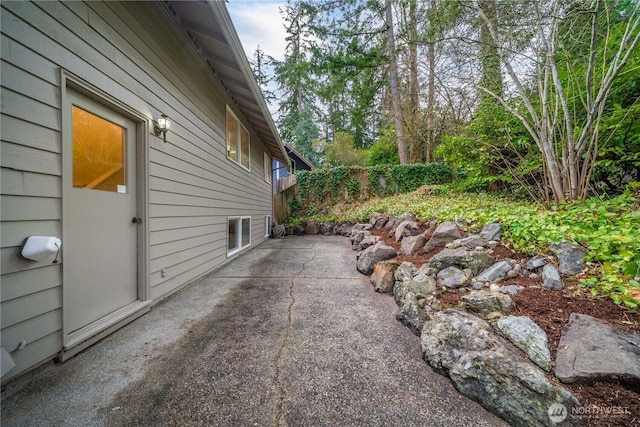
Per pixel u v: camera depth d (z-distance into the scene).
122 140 2.32
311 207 10.73
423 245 3.69
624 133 3.55
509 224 2.93
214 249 4.10
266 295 2.96
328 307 2.60
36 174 1.53
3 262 1.37
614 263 1.89
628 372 1.22
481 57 4.60
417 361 1.72
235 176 5.20
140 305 2.40
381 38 9.80
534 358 1.41
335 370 1.63
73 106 1.84
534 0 3.39
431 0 5.45
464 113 7.63
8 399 1.37
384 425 1.24
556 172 3.63
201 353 1.82
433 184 10.23
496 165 5.73
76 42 1.80
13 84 1.42
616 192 4.12
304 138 20.58
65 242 1.72
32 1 1.52
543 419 1.17
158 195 2.71
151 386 1.49
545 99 3.60
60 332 1.67
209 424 1.24
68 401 1.37
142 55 2.50
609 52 3.35
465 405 1.36
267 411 1.32
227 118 4.80
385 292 2.96
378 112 12.80
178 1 2.79
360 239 5.86
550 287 1.99
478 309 1.89
